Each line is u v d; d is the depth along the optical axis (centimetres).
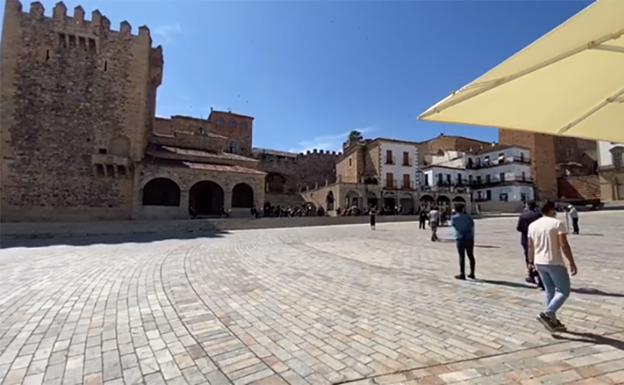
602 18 198
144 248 1416
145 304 582
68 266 965
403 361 353
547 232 417
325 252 1245
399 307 548
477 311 517
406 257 1104
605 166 4528
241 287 701
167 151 3525
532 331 427
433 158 6341
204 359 367
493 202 5038
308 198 4869
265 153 5553
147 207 2945
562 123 317
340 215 3938
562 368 323
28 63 2883
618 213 3438
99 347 403
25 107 2836
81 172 2944
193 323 485
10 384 318
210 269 908
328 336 429
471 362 345
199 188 3800
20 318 512
